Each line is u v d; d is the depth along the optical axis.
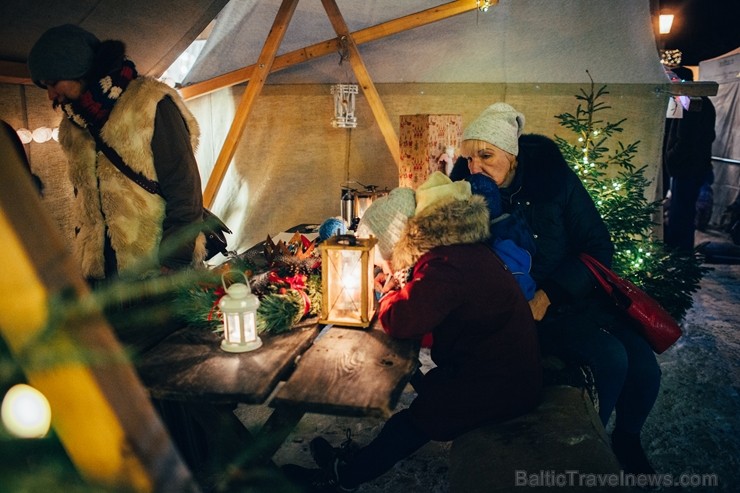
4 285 0.85
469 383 1.94
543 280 2.61
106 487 0.90
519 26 4.45
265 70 4.09
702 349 3.87
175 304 2.12
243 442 1.80
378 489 2.46
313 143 4.92
